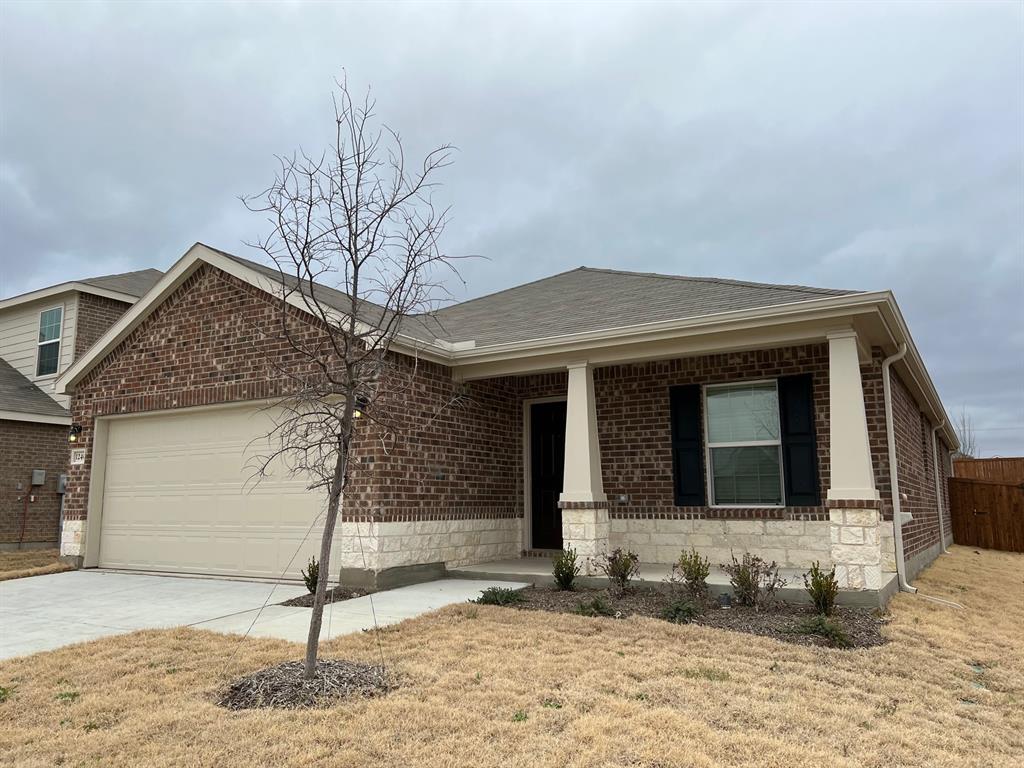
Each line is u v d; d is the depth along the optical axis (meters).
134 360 12.05
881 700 5.00
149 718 4.39
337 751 3.90
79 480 12.34
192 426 11.42
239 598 8.77
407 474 9.68
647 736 4.12
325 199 6.15
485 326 12.15
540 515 12.01
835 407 7.95
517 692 4.93
